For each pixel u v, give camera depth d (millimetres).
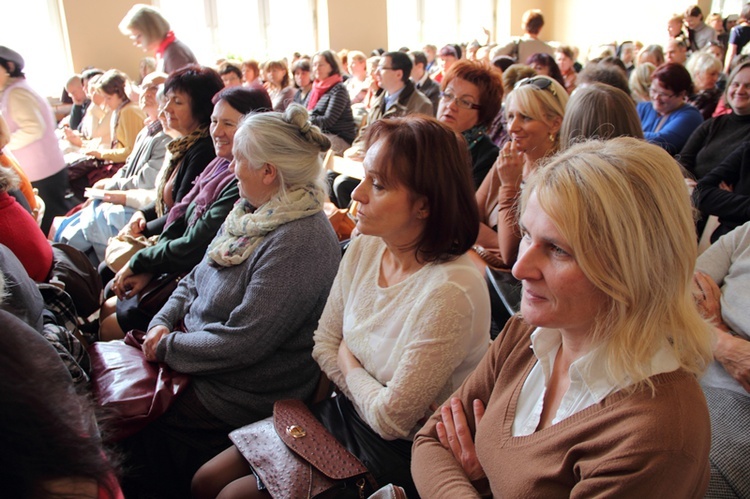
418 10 9891
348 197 3244
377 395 1178
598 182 695
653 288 705
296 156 1542
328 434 1196
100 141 4602
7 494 510
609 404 744
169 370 1523
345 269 1392
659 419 690
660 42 9656
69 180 3910
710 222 2131
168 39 4379
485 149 2299
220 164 2168
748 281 1367
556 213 708
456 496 921
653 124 3416
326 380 1613
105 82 3934
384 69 4066
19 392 534
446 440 1029
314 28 9039
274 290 1465
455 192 1164
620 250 688
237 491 1149
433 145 1147
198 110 2334
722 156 2516
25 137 3398
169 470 1509
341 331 1396
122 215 2795
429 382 1133
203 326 1609
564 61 5238
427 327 1140
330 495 1094
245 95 2053
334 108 4652
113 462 628
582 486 721
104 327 2084
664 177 700
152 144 3188
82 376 1378
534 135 1938
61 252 2008
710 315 1379
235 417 1495
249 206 1680
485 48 6629
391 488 996
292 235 1499
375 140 1198
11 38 6793
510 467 842
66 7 6863
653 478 675
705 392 1255
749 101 2430
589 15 10789
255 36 8648
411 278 1223
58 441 532
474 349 1207
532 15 6227
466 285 1158
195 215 2107
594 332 753
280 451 1159
